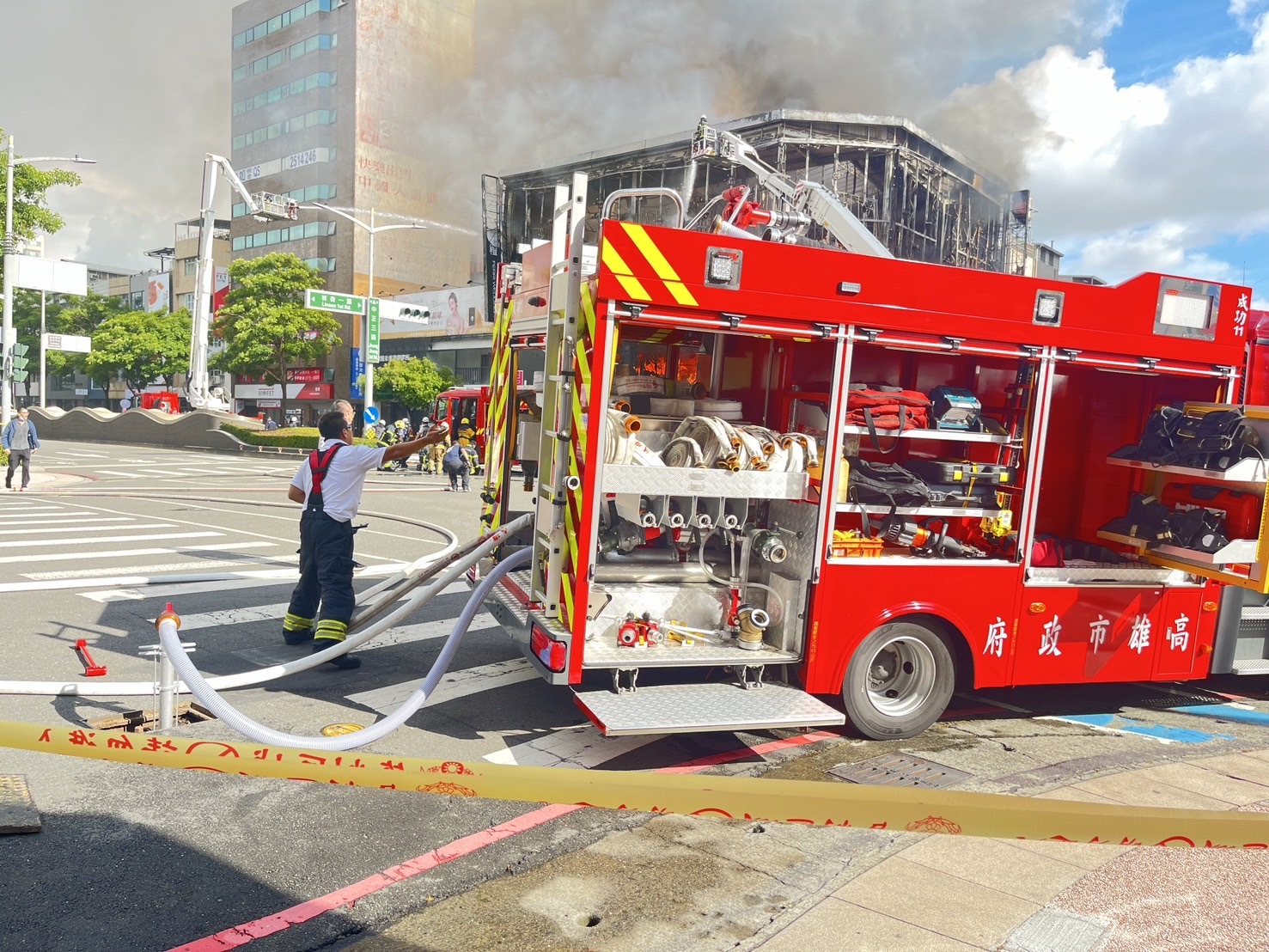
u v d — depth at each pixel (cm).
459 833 374
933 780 454
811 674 482
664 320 430
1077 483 608
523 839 372
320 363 5353
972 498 525
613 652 460
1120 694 645
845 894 333
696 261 432
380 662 629
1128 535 579
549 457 489
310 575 641
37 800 388
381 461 619
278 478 2297
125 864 337
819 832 390
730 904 324
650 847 369
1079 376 601
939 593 502
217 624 704
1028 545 520
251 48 5731
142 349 5944
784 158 3925
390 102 5169
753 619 476
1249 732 568
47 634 655
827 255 457
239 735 461
